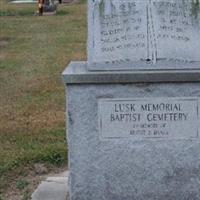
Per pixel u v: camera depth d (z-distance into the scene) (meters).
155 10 3.82
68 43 11.60
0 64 9.55
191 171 3.89
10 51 10.88
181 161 3.88
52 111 6.47
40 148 5.14
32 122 6.03
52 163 4.88
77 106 3.82
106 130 3.85
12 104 6.82
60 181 4.48
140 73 3.75
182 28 3.82
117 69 3.82
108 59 3.82
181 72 3.75
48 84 7.88
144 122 3.84
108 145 3.87
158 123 3.84
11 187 4.46
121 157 3.88
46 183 4.44
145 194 3.92
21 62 9.71
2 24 14.86
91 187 3.92
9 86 7.83
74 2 20.86
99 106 3.82
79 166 3.90
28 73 8.72
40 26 14.34
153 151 3.87
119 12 3.82
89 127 3.85
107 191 3.92
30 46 11.42
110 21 3.82
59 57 10.03
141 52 3.82
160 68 3.81
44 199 4.18
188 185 3.90
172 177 3.90
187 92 3.80
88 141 3.86
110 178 3.90
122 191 3.92
